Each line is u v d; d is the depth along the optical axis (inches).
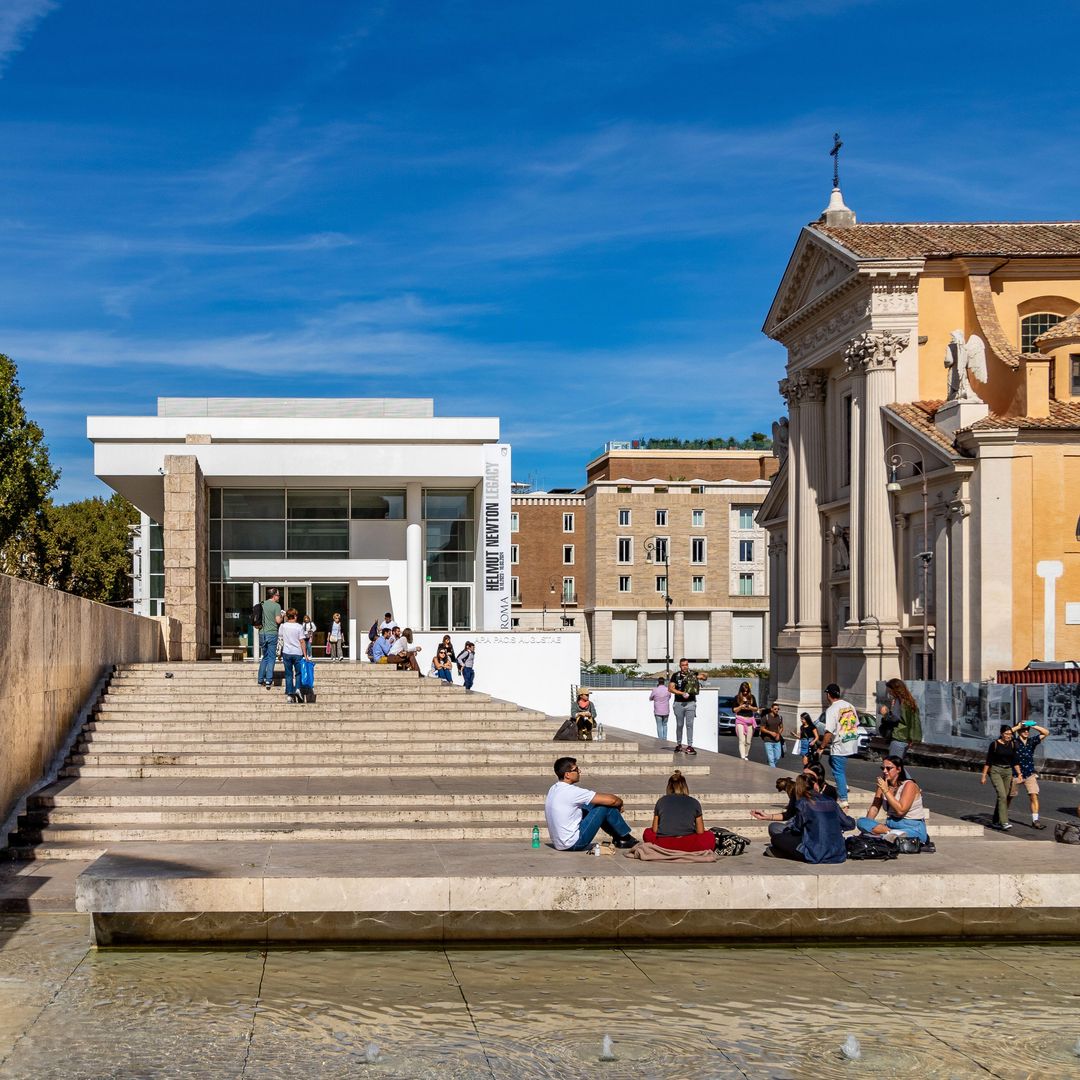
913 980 461.7
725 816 709.3
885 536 1787.6
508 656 1488.7
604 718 1498.5
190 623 1443.2
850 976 466.3
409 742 929.5
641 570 4121.6
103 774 819.4
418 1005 421.4
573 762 587.5
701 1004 427.2
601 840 625.9
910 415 1750.7
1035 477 1553.9
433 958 483.8
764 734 1204.5
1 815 671.1
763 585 4151.1
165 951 486.6
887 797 601.0
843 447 2001.7
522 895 504.7
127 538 3452.3
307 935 501.7
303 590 1830.7
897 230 2016.5
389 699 1042.7
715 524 4143.7
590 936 512.7
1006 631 1542.8
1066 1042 391.5
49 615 807.7
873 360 1817.2
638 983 451.8
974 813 888.9
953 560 1603.1
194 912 492.4
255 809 694.5
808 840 547.8
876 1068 367.6
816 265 2041.1
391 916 504.1
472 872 511.8
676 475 4232.3
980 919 527.8
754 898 514.6
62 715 858.8
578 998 431.8
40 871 620.4
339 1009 415.5
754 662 4131.4
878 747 1470.2
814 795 563.2
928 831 706.2
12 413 2231.8
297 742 911.0
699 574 4133.9
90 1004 417.7
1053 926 529.7
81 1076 351.9
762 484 4158.5
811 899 516.7
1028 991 447.8
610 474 4239.7
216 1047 376.8
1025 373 1612.9
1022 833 781.9
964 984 456.8
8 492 2193.7
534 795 727.7
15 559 2652.6
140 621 1220.5
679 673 1082.7
